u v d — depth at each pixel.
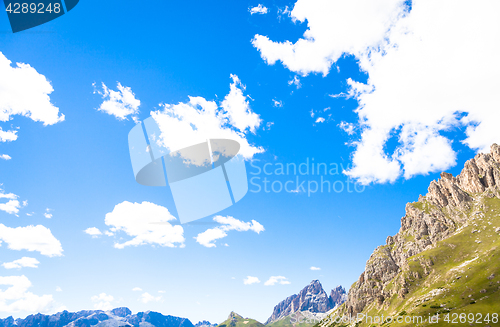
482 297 196.50
